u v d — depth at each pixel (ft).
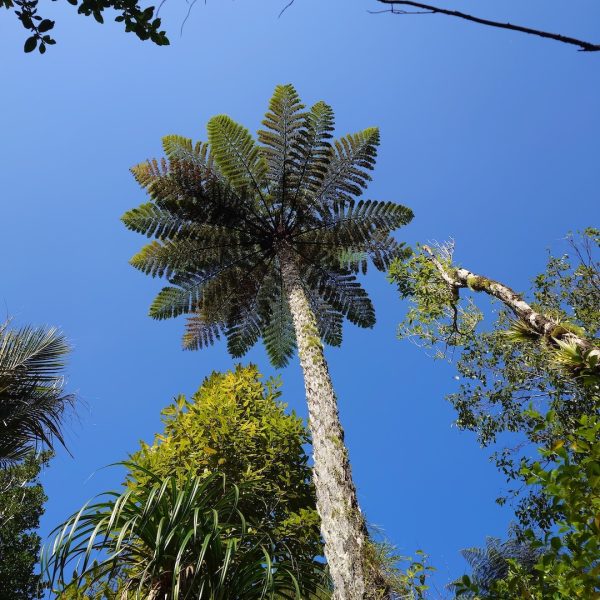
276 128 28.37
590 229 28.04
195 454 18.70
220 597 11.21
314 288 31.86
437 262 24.00
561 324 13.60
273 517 18.25
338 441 17.38
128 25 9.55
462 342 28.12
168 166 27.66
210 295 30.32
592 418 9.06
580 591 8.49
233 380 22.76
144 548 12.85
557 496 8.82
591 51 4.97
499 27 5.12
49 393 19.24
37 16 9.41
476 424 27.63
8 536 36.73
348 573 13.58
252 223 29.14
